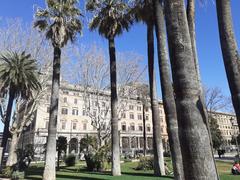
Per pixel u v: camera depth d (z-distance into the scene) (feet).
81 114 262.88
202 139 16.58
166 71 41.42
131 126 298.15
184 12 19.33
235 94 29.35
